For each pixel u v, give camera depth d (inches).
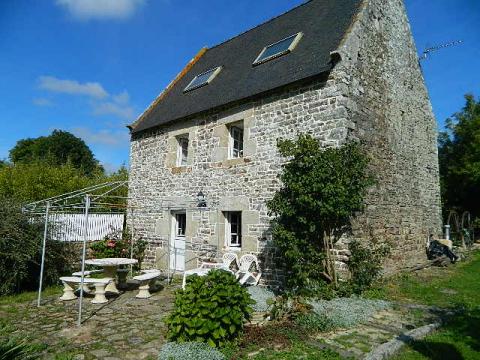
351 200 270.7
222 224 381.7
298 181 275.3
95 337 206.1
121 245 470.6
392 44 391.2
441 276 351.6
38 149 1360.7
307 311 220.1
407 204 393.1
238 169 368.5
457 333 198.7
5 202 333.7
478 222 671.1
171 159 455.2
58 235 377.4
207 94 435.5
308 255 281.9
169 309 268.7
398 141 385.1
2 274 306.7
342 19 361.1
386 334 198.5
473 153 746.2
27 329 221.9
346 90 303.0
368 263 288.8
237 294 189.5
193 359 162.7
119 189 709.9
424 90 458.6
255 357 168.1
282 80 336.8
